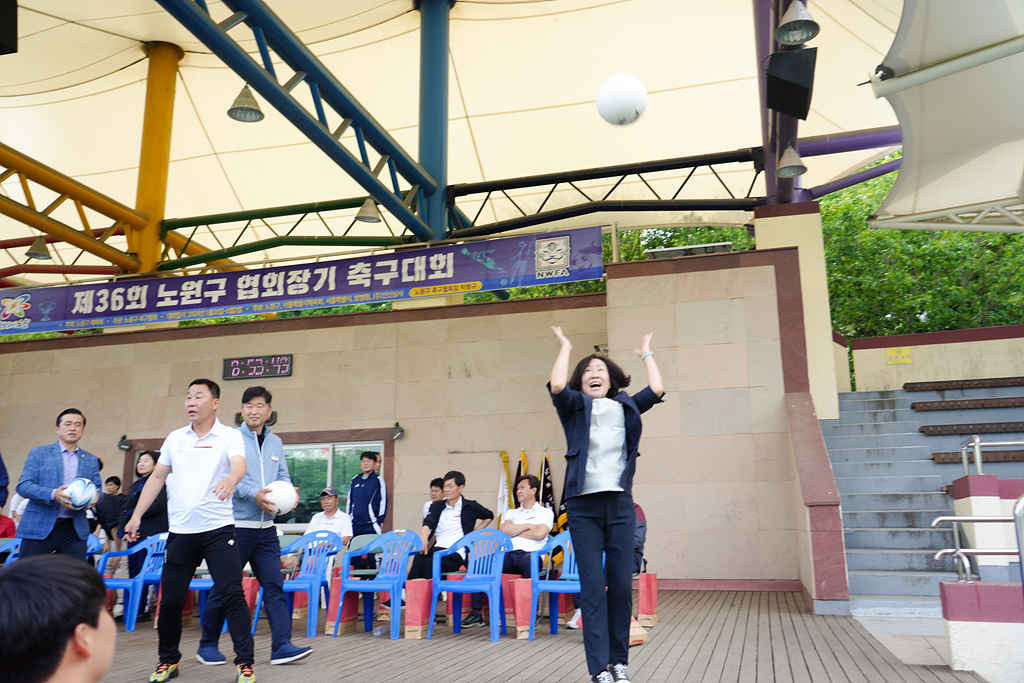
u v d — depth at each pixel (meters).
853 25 13.20
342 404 12.30
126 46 15.23
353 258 11.97
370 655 5.50
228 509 4.73
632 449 4.04
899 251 20.09
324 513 8.37
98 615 1.05
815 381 11.46
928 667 4.66
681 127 16.84
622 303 10.44
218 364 12.86
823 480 7.70
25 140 18.30
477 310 12.11
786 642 5.64
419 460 11.86
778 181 12.88
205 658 5.21
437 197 13.63
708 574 9.46
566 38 15.37
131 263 14.28
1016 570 6.08
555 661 5.14
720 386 9.91
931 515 8.18
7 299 13.13
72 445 5.78
